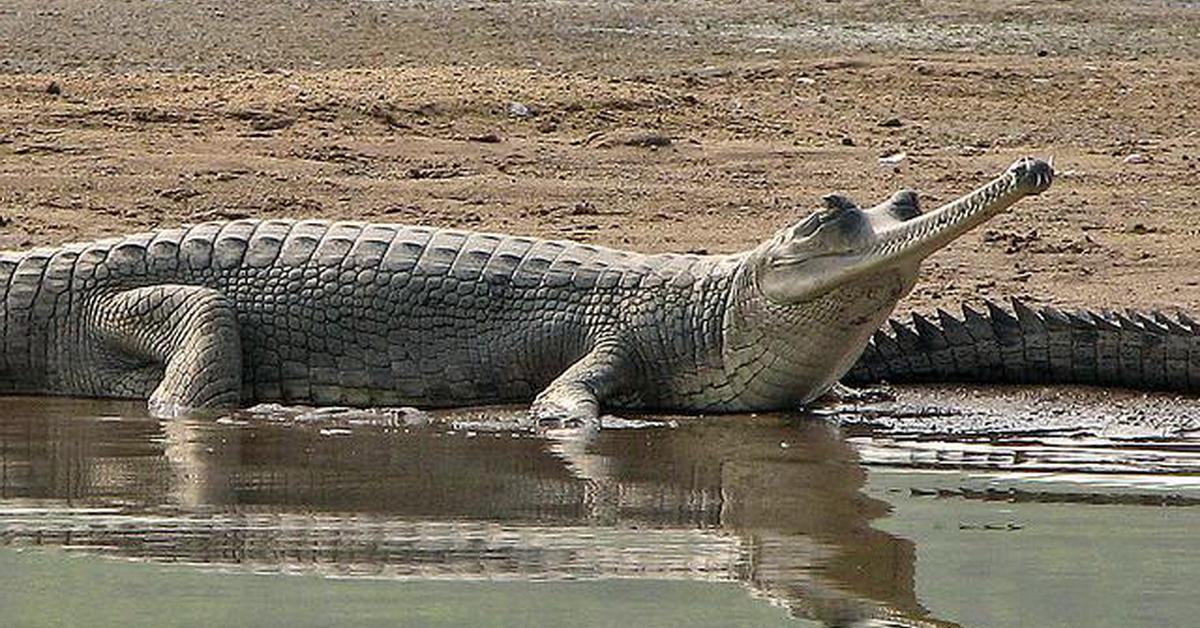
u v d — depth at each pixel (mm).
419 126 52219
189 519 22891
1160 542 21984
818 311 30828
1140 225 45562
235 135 50500
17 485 24922
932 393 33156
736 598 19453
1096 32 73750
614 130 53094
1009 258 42375
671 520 23172
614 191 47812
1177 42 72500
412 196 46625
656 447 28438
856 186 49125
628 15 74312
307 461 26953
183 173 47188
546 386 32531
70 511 23281
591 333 32312
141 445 28203
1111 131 56031
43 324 33219
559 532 22438
